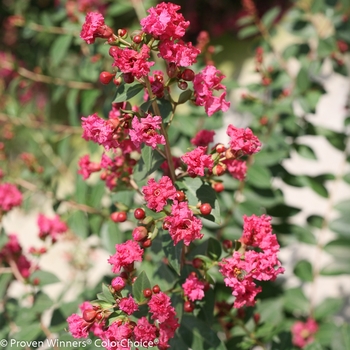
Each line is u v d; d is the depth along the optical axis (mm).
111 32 612
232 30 2109
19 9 1192
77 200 883
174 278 703
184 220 605
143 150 638
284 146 926
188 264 693
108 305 622
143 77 613
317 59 1032
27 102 1306
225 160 665
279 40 1799
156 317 620
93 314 611
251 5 1065
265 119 936
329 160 1459
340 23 1026
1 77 1323
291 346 793
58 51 1026
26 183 949
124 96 622
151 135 605
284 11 1918
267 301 855
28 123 1181
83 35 615
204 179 665
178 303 675
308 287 1253
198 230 608
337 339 799
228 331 795
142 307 650
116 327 608
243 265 630
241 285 626
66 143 1153
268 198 883
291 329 879
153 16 589
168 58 603
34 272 869
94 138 630
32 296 866
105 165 711
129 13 1700
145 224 628
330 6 1066
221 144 650
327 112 1483
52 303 840
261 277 628
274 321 842
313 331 886
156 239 718
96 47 936
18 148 1433
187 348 696
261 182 861
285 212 923
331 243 942
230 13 2143
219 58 2037
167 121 635
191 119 933
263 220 646
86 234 874
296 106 1341
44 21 1153
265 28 1060
